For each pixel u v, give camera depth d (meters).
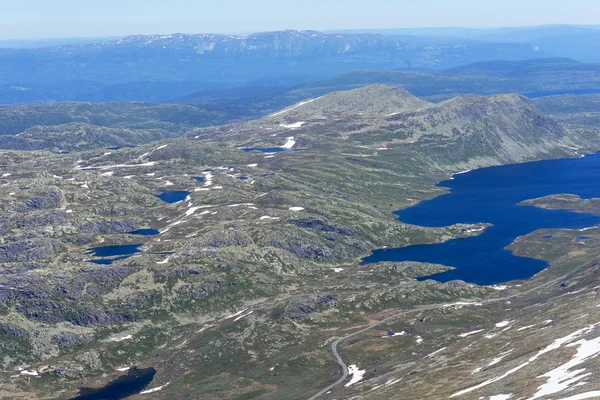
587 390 163.88
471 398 196.12
